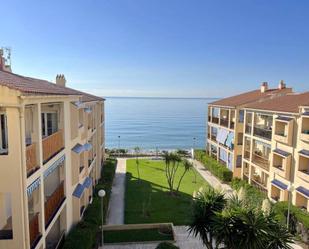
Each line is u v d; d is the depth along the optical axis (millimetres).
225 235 13805
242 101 38688
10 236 11281
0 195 13094
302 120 23750
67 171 17828
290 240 14852
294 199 24078
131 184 35031
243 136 35281
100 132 36281
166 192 31766
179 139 103812
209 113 49656
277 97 35750
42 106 16797
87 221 19281
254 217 13961
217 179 38125
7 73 16297
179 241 20281
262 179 31469
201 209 15891
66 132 17625
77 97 20047
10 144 10578
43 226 13180
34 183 12062
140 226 22156
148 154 56531
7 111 10445
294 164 24953
